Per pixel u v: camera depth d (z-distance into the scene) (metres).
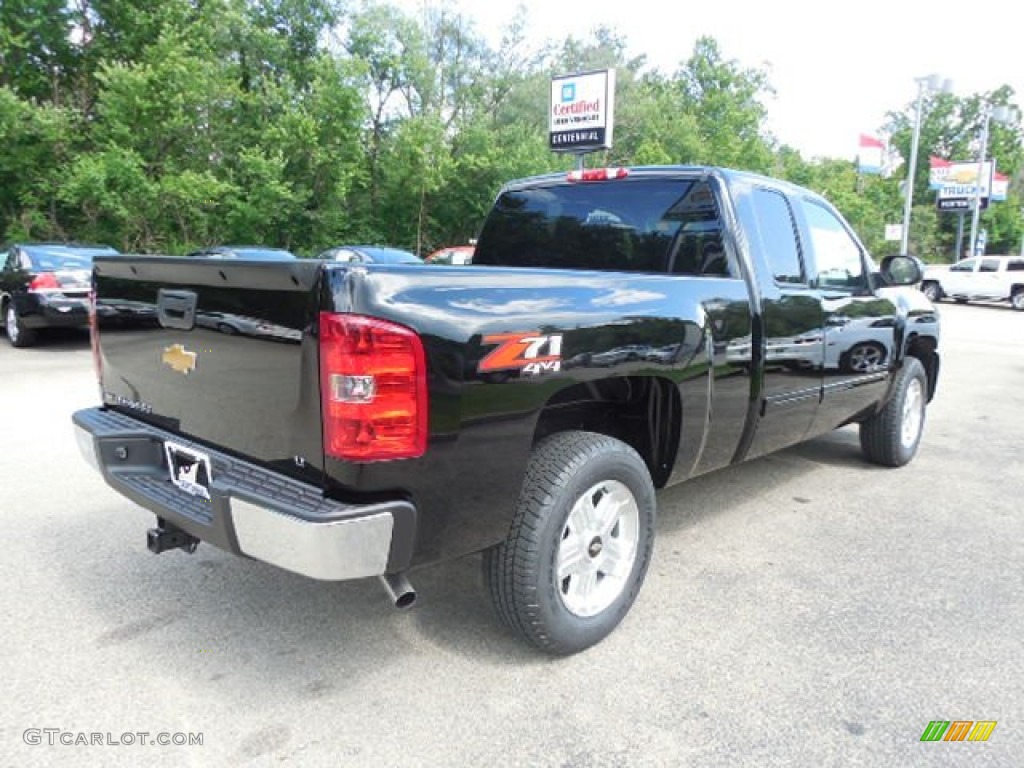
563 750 2.30
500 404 2.39
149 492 2.77
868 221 51.44
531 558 2.58
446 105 33.75
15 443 5.66
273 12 27.17
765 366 3.64
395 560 2.23
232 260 2.34
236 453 2.54
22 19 20.27
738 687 2.64
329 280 2.09
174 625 3.04
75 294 10.23
